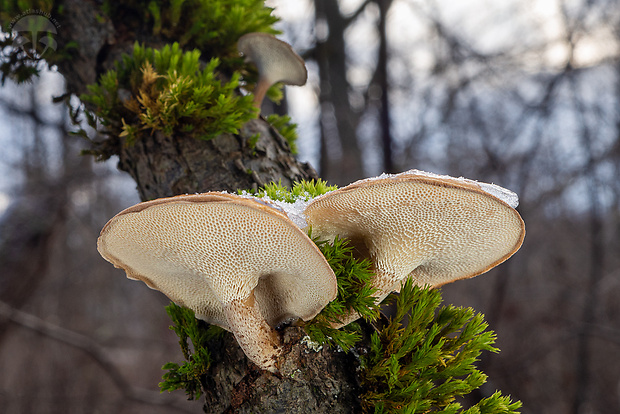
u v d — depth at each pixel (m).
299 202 0.14
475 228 0.14
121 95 0.19
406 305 0.15
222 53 0.21
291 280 0.14
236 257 0.13
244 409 0.14
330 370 0.14
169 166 0.18
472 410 0.14
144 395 0.52
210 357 0.15
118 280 0.97
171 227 0.13
